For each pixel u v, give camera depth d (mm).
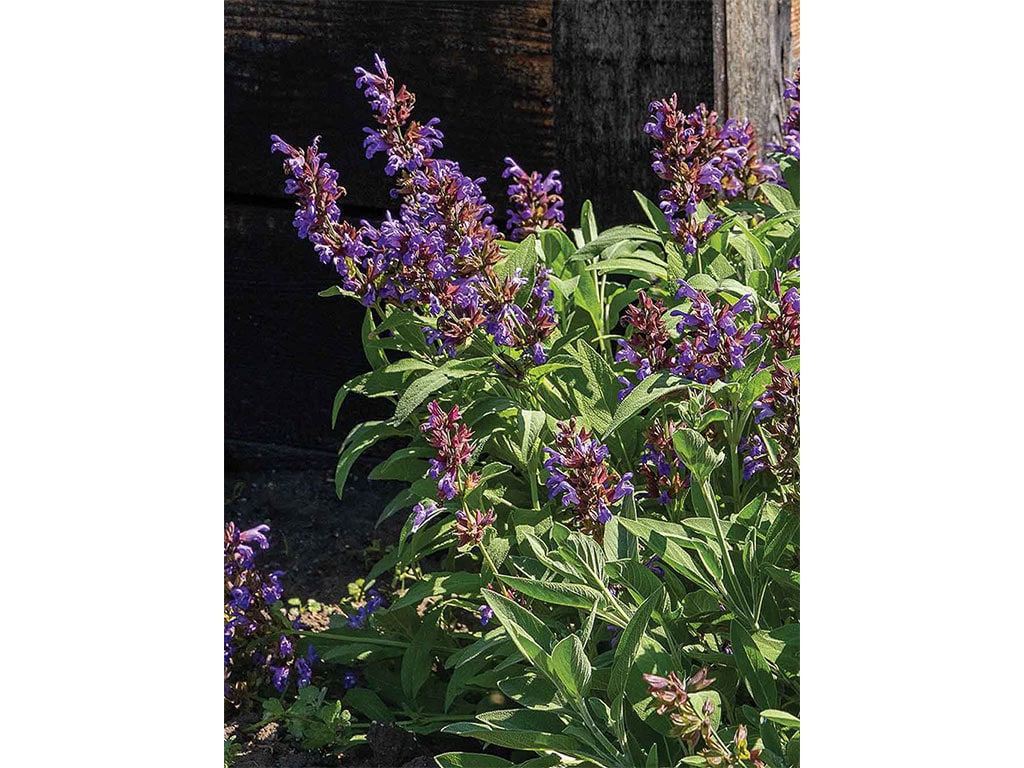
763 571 1898
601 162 3164
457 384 2309
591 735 1685
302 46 3357
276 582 2346
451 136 3291
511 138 3240
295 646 2430
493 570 1941
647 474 2072
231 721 2309
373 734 2168
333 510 3322
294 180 2137
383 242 2143
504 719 1793
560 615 2160
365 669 2389
